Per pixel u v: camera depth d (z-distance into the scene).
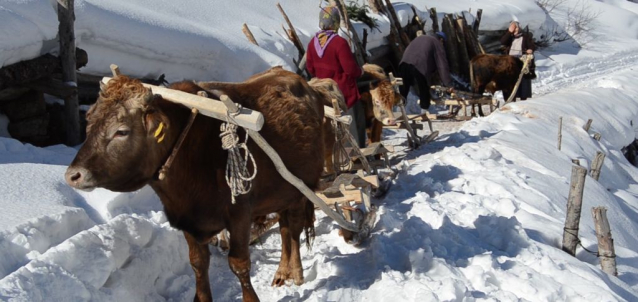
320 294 4.97
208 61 10.09
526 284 4.88
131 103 3.85
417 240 5.76
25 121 7.59
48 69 7.48
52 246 4.53
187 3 12.59
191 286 5.12
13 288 3.62
